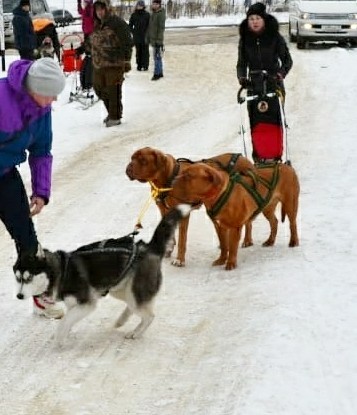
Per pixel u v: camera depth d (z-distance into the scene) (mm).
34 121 5098
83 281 4949
